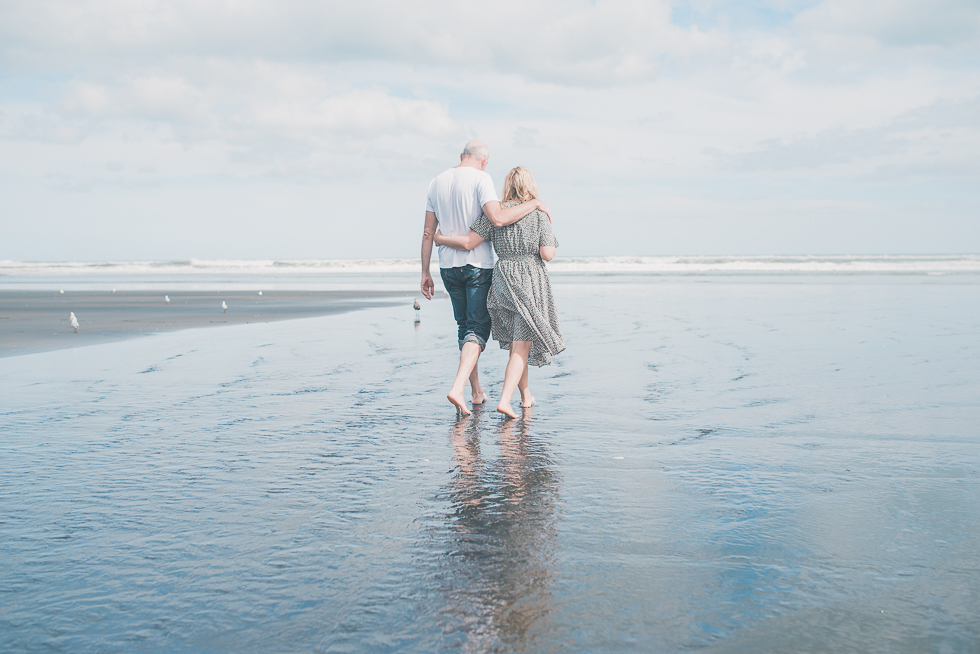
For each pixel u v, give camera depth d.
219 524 2.29
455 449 3.29
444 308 14.03
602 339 7.93
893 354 6.47
